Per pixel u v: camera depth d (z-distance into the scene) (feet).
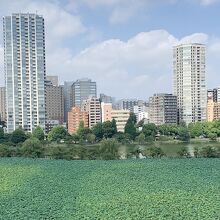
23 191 338.75
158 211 264.72
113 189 335.47
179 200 294.05
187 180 368.07
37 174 413.18
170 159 502.79
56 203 294.66
